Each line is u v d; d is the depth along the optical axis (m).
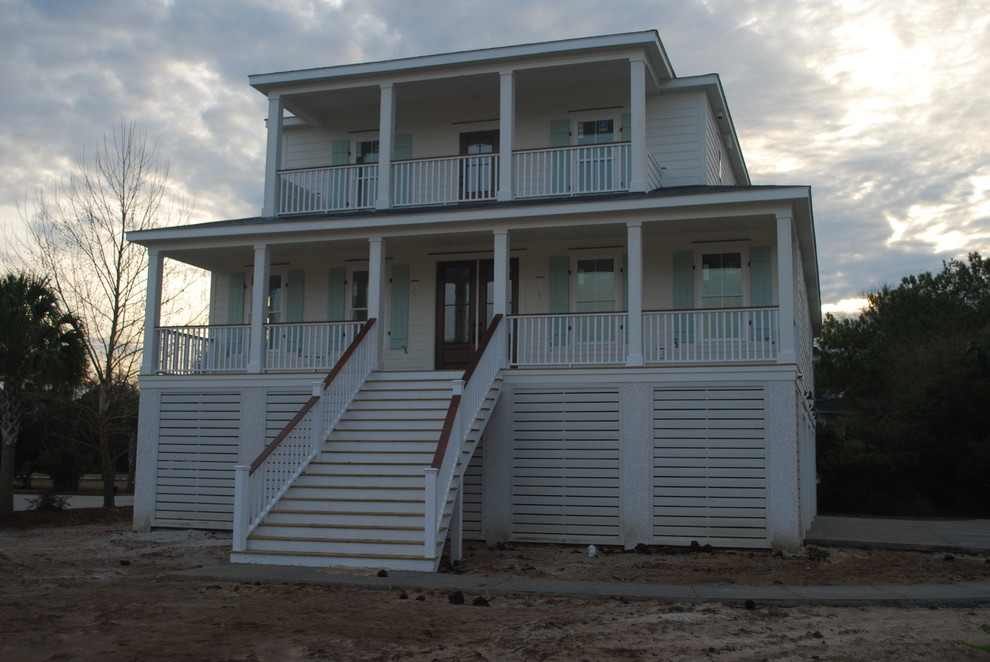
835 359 44.62
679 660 7.11
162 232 18.09
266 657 7.30
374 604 9.56
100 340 26.45
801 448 16.75
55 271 26.16
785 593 9.78
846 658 7.15
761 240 17.20
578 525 15.28
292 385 17.09
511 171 17.59
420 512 12.61
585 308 18.03
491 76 18.34
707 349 17.09
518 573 12.23
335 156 20.89
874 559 13.88
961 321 38.16
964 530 18.77
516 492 15.63
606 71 18.16
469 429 13.89
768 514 14.45
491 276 18.84
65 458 36.22
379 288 17.03
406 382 16.06
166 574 11.27
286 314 19.97
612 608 9.27
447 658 7.21
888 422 35.25
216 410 17.50
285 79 19.09
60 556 14.00
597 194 17.27
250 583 10.91
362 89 19.20
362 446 14.32
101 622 8.64
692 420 14.98
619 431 15.29
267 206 19.11
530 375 15.82
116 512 22.92
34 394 23.44
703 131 18.97
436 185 19.78
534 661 7.11
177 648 7.59
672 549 14.59
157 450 17.77
